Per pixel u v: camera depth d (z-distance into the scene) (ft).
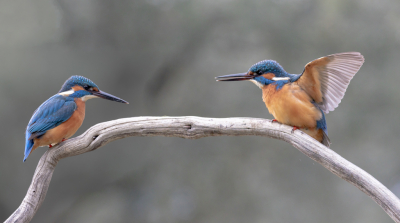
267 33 25.40
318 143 18.78
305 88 18.86
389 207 18.62
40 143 18.98
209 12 26.61
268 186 25.13
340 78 18.81
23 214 18.83
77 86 19.10
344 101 24.75
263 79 18.93
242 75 18.97
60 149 18.92
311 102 18.88
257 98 24.84
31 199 18.86
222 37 26.30
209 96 25.72
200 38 27.32
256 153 25.40
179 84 26.94
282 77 18.90
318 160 18.78
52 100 19.02
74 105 19.04
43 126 18.95
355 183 18.69
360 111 24.52
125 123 18.90
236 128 18.86
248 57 25.45
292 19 25.12
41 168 18.90
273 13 25.32
